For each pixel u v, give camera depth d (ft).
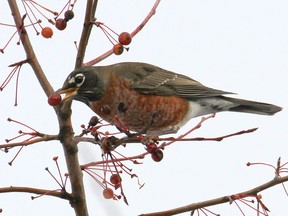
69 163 23.97
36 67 25.58
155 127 37.47
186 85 38.60
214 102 39.83
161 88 36.94
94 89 34.37
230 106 40.19
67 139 23.67
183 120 38.75
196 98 39.06
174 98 37.81
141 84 35.91
